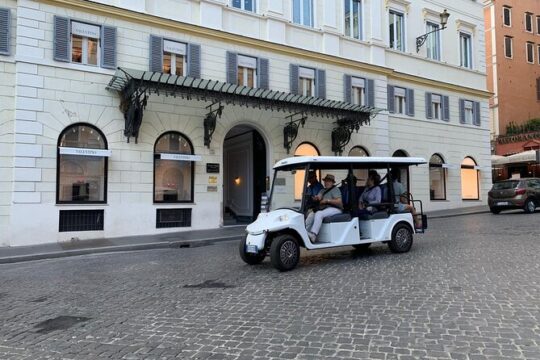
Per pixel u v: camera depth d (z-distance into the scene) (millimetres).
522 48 39781
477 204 25562
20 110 13305
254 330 4969
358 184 9695
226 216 20500
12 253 11461
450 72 25078
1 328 5469
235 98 15266
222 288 7105
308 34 19438
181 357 4289
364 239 9516
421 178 23156
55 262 10586
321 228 9109
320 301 6051
